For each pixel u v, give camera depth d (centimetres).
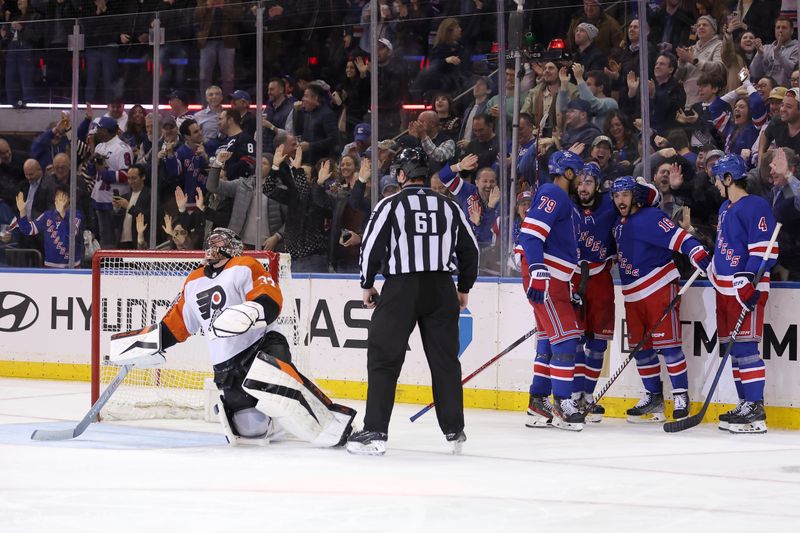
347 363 1883
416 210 1202
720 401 1587
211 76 2405
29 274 2220
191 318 1340
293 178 2341
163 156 2433
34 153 2494
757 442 1386
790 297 1534
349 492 964
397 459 1190
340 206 2305
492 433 1468
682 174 2025
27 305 2227
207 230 2402
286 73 2367
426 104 2273
